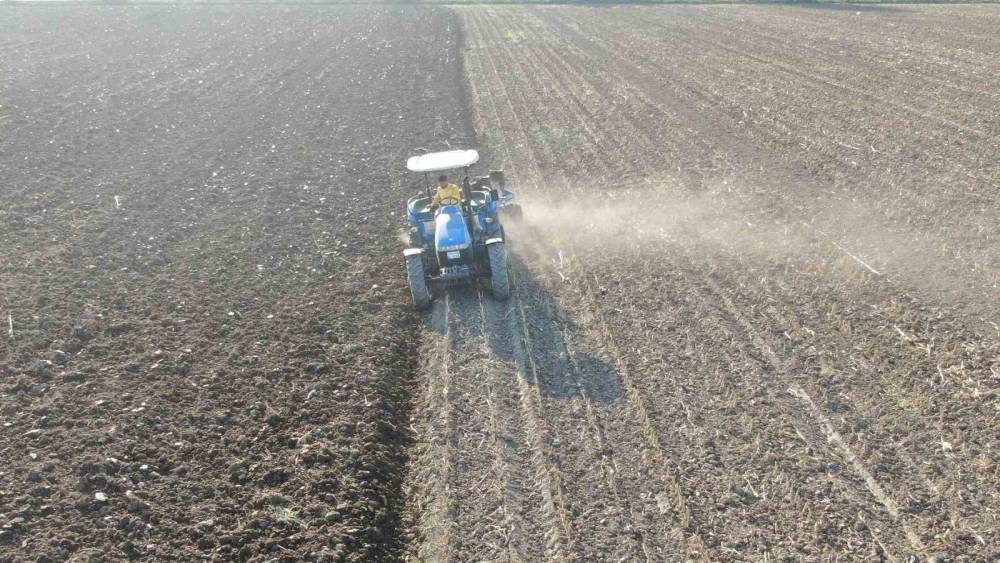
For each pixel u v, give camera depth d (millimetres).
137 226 13477
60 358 9008
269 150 18594
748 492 6461
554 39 36219
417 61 31391
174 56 32875
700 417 7484
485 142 18938
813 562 5723
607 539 6094
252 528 6344
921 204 12453
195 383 8508
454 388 8398
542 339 9297
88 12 49000
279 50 34781
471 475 6996
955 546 5766
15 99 23328
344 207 14391
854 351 8445
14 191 15102
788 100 20562
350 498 6703
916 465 6629
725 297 9938
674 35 35094
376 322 9930
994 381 7672
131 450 7309
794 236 11688
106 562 5934
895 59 25812
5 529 6184
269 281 11219
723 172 15023
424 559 6156
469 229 10484
